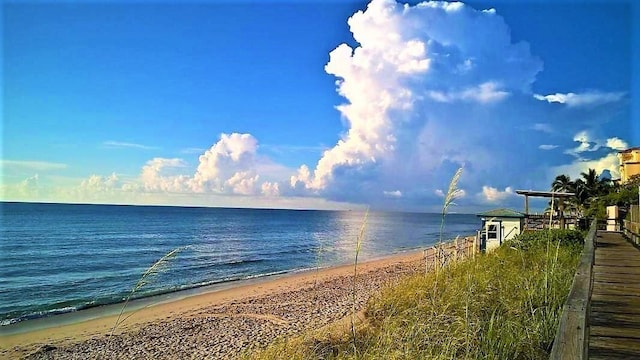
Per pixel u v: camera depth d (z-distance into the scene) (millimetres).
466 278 7867
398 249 49344
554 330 5418
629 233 14602
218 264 35156
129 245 49156
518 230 19453
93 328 15617
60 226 76750
